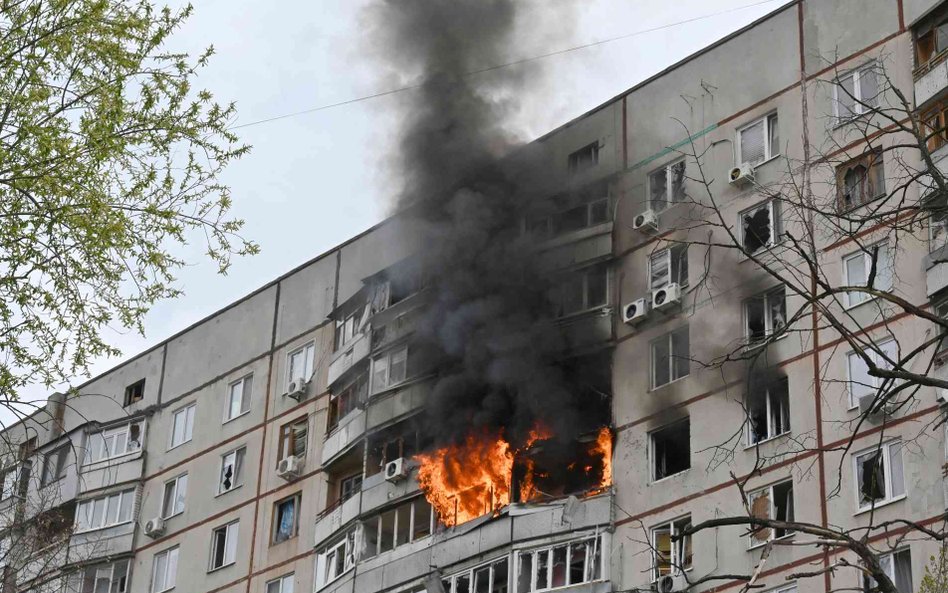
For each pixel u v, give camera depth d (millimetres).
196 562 43219
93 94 14734
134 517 45625
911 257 30406
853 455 29109
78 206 14203
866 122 12109
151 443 47250
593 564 32062
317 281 45562
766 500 30109
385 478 37281
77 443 48094
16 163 14148
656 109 37812
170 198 14820
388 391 38750
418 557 35344
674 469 32844
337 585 37250
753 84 35812
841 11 34781
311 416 42656
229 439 44875
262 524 42094
